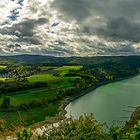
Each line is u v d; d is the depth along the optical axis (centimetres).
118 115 12744
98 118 12175
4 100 14912
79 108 14662
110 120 11781
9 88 18888
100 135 2533
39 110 14662
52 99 16925
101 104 15625
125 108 14350
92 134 2484
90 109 14275
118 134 2714
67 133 2544
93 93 19900
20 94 18262
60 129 2583
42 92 18950
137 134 2059
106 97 18062
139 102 16062
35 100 16138
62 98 17800
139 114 12019
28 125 11375
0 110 14325
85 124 2575
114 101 16475
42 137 2619
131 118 11812
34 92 18962
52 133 2589
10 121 12069
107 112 13400
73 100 17225
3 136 3009
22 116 13338
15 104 15325
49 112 14175
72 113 13538
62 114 13425
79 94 19288
